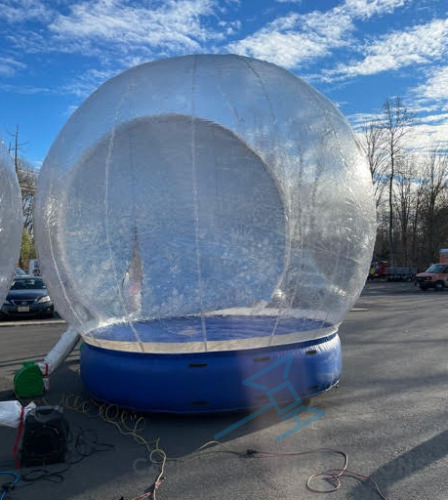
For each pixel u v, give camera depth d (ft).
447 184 138.21
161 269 16.14
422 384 19.47
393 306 52.16
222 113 16.37
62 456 12.76
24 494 11.09
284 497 10.61
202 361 15.24
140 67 18.60
